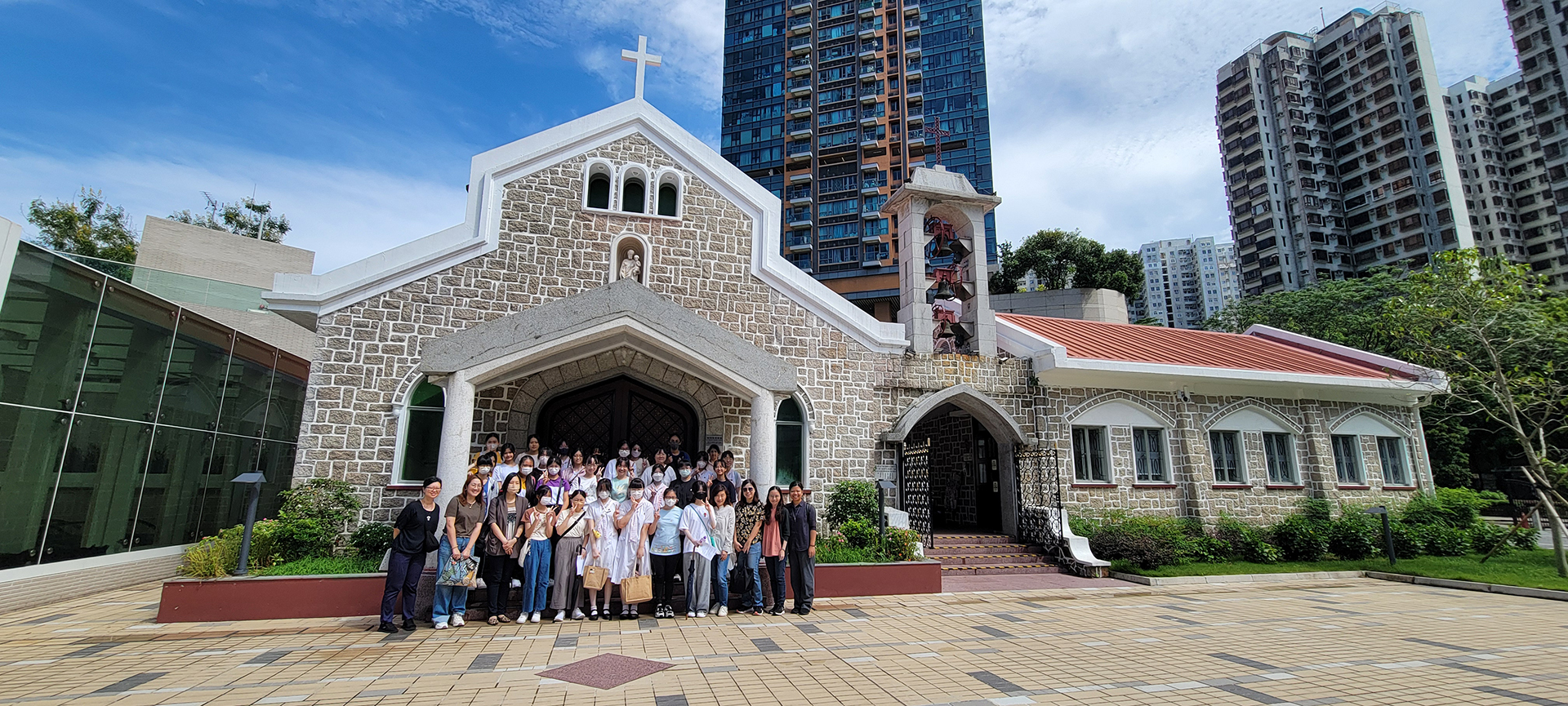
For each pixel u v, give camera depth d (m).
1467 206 73.94
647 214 14.46
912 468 15.41
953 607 10.57
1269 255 78.38
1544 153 70.31
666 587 9.59
